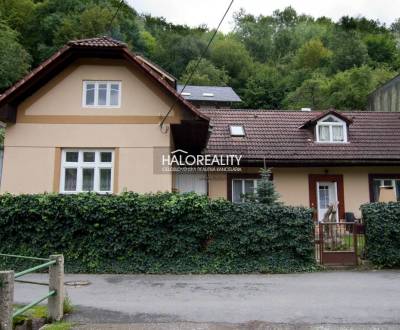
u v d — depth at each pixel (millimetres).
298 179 16031
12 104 11422
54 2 45906
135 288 7715
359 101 37719
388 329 5352
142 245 9305
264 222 9477
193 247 9352
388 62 52875
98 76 11969
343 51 52375
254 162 15453
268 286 7895
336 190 16078
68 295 7109
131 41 48062
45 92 11836
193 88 44031
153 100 11891
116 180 11469
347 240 9750
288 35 72688
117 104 11930
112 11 46125
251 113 19375
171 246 9328
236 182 16062
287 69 58562
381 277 8688
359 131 17734
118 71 12016
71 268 9102
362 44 53438
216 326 5441
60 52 11461
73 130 11680
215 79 55219
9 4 42844
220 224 9391
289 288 7719
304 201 15875
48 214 9172
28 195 9359
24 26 42219
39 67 11250
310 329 5352
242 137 17031
